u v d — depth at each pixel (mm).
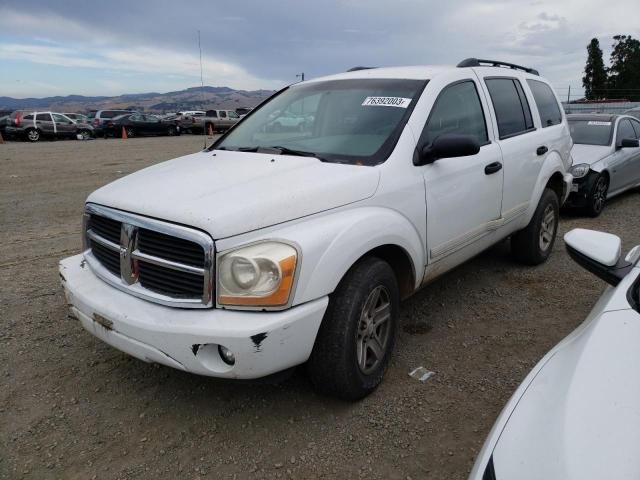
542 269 5316
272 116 4082
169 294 2639
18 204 8891
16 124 25938
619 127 8656
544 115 5316
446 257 3752
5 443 2773
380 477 2535
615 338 1952
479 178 3943
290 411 3031
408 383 3293
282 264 2490
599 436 1533
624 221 7508
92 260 3113
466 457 2652
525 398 1873
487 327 4055
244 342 2418
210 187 2857
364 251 2871
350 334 2818
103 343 3807
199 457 2678
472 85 4199
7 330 3994
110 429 2891
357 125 3545
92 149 20672
